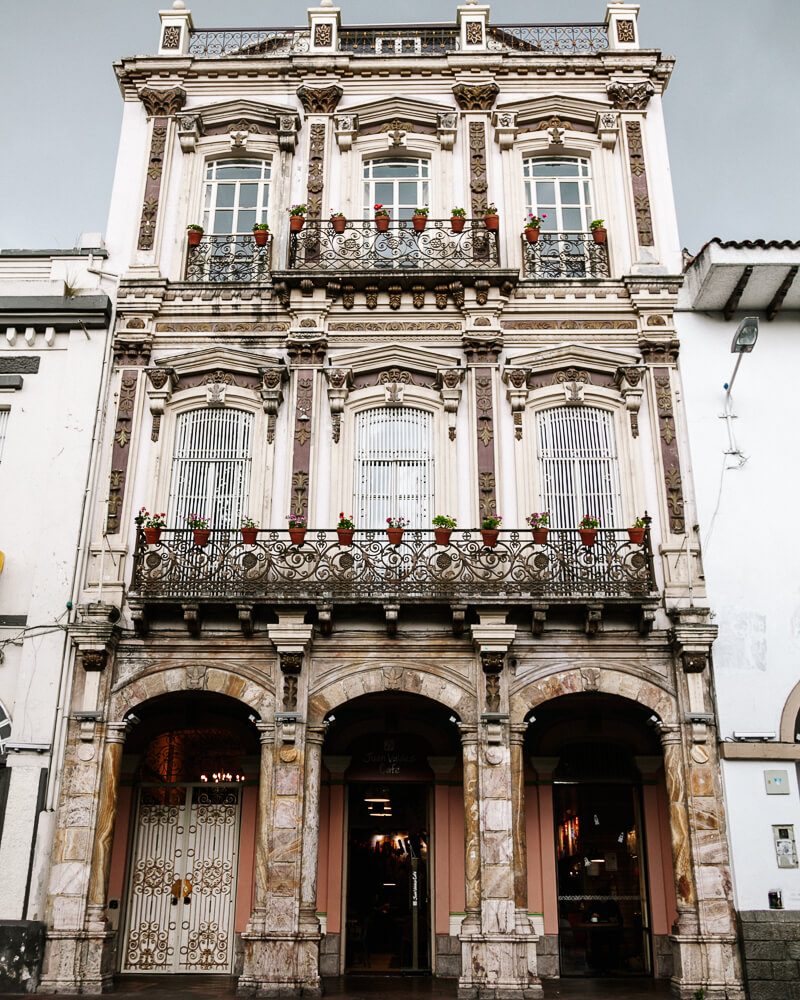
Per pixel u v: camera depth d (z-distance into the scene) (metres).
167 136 17.12
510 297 15.79
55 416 15.24
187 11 18.14
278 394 15.25
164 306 15.89
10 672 14.02
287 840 12.91
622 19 17.86
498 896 12.67
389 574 13.74
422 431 15.38
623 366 15.26
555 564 13.74
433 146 17.14
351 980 14.03
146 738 15.46
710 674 13.71
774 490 14.64
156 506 14.89
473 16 17.77
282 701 13.52
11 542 14.62
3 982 12.42
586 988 13.45
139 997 12.20
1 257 16.28
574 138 17.09
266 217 16.98
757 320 14.12
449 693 13.66
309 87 17.36
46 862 13.05
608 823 15.37
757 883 12.77
